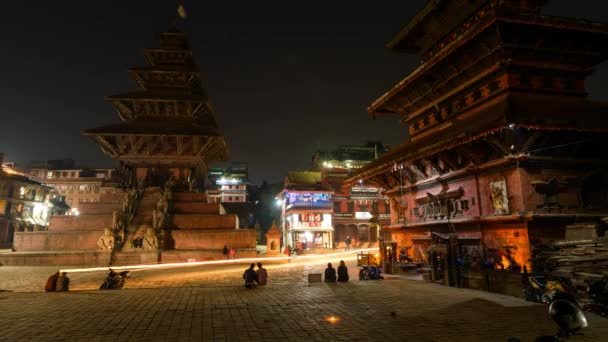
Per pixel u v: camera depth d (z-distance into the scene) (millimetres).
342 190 67875
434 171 25000
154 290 17531
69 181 96312
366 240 66750
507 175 18594
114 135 44375
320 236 64375
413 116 29375
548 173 18203
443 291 15664
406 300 13633
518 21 19016
